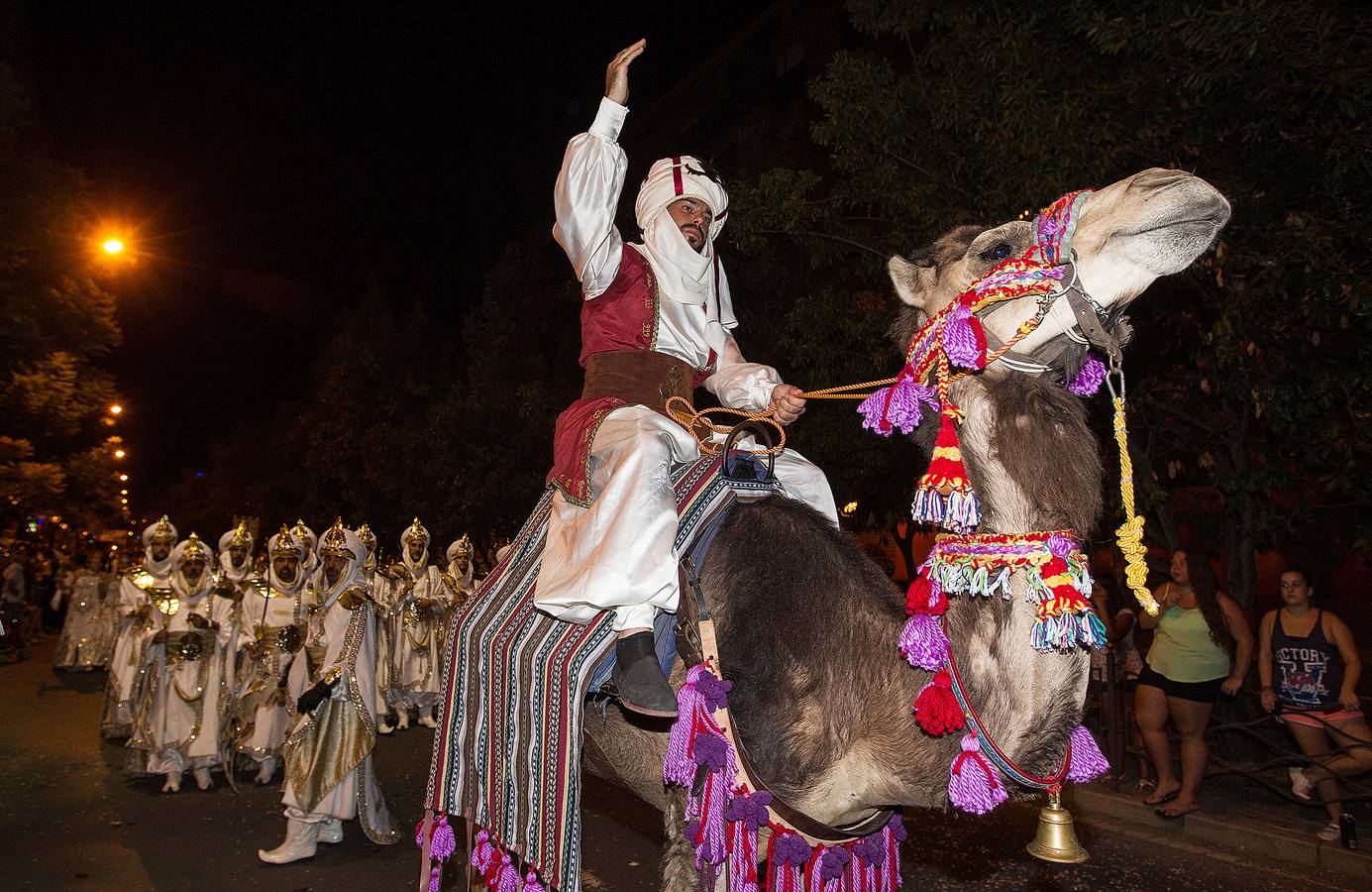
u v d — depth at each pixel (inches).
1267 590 672.4
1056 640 95.0
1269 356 296.8
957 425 103.1
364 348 1091.3
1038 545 97.9
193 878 257.3
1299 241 267.6
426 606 473.1
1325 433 293.7
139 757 354.0
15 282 810.2
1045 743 100.0
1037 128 311.1
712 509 122.4
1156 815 289.1
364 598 274.7
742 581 116.0
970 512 97.3
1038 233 100.5
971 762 98.4
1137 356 337.7
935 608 100.0
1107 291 96.7
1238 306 283.0
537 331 877.8
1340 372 287.3
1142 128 301.7
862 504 527.5
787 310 526.0
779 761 109.7
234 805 329.7
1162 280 303.4
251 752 343.9
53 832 299.4
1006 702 99.9
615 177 127.8
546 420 761.6
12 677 665.6
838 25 1060.5
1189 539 386.9
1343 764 265.7
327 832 280.4
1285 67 271.1
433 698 474.3
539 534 140.9
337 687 268.1
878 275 405.4
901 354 118.9
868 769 110.4
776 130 1210.6
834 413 445.4
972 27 341.7
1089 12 309.4
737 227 403.2
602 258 129.8
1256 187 295.0
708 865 110.4
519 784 124.3
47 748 422.0
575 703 117.0
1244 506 316.5
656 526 114.1
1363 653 584.4
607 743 134.6
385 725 454.6
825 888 114.9
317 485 1172.5
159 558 401.7
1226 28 267.3
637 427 122.6
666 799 124.8
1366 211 274.1
